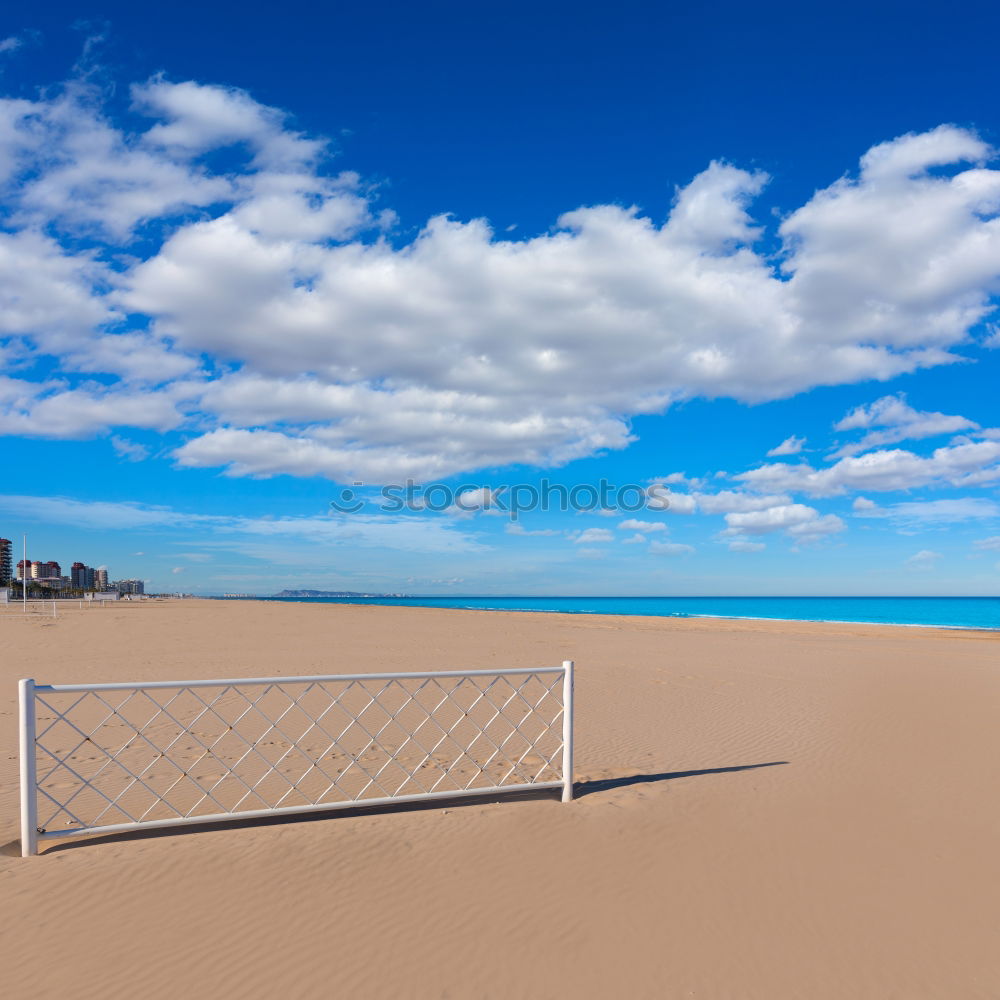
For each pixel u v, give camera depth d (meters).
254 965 4.15
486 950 4.37
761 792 7.59
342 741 9.90
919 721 11.66
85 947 4.29
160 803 7.21
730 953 4.40
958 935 4.66
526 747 9.80
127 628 33.34
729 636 31.81
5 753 9.11
